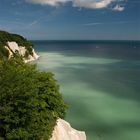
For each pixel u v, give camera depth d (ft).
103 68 288.30
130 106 134.41
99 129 104.47
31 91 64.44
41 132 67.87
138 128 105.91
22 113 62.49
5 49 259.19
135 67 295.69
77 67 297.12
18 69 72.33
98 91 168.55
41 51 614.34
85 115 119.85
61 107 86.28
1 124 63.00
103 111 125.70
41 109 75.51
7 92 61.21
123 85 189.78
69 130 87.71
